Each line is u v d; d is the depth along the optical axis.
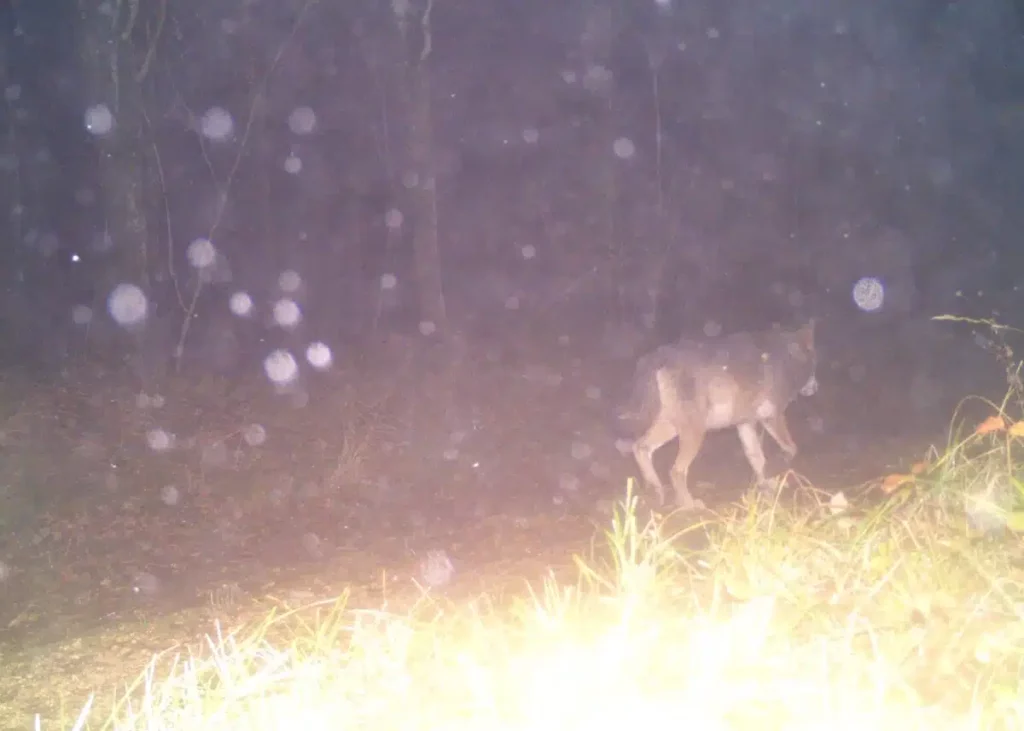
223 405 14.47
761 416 11.34
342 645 6.43
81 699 6.05
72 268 21.06
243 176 23.23
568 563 8.79
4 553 9.20
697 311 25.52
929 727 4.27
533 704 4.75
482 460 13.55
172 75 19.30
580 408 16.77
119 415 13.19
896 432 14.98
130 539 9.85
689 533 9.07
